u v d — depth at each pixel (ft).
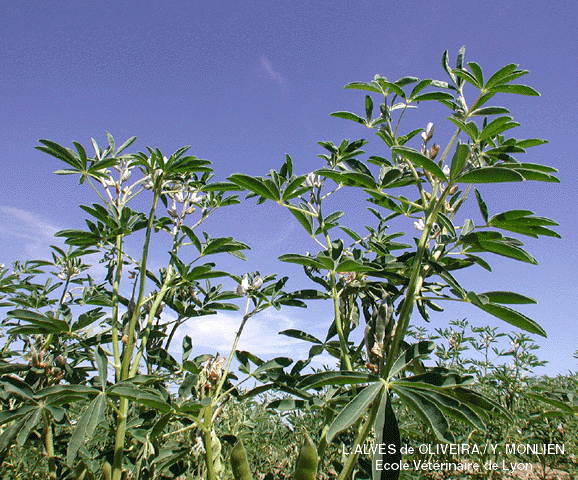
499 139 8.60
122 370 8.25
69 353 10.18
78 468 8.21
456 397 5.98
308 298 9.41
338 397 8.01
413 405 5.77
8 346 11.84
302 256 7.97
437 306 9.03
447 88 8.75
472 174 6.19
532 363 16.11
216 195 11.06
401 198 7.93
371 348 7.44
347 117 9.52
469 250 7.75
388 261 8.96
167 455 8.61
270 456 15.89
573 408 6.66
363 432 6.50
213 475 7.61
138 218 10.70
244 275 9.68
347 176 7.91
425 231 7.06
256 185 8.43
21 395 7.02
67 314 9.93
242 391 12.43
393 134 8.96
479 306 6.42
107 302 9.21
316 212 9.84
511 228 7.13
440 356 17.15
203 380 8.31
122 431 7.94
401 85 8.70
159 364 9.86
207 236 11.06
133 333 8.50
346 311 9.58
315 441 13.07
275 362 8.61
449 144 8.11
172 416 7.48
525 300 6.09
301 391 8.39
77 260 12.76
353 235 9.94
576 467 16.03
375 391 6.18
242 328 9.15
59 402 6.99
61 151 8.85
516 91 7.02
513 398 14.24
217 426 13.16
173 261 10.24
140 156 9.04
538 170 6.97
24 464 11.51
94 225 9.11
